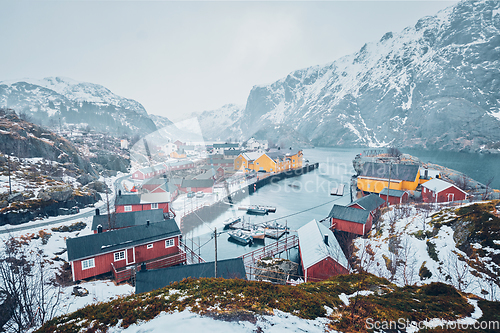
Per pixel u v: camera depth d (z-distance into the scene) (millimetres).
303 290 9391
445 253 18438
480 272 15523
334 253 20969
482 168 90438
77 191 42188
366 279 11383
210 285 8969
